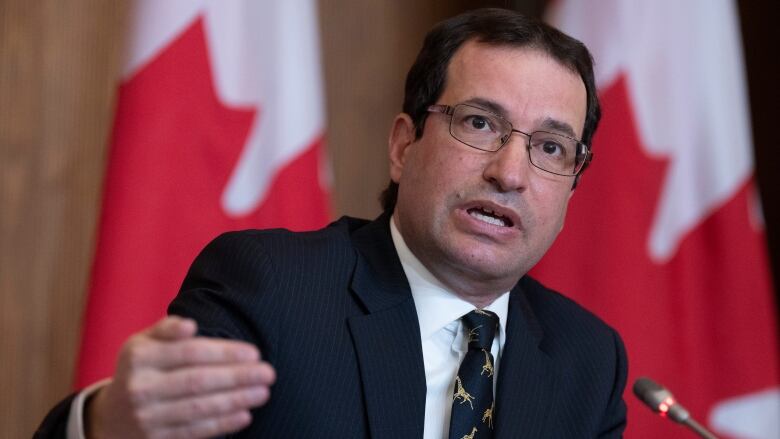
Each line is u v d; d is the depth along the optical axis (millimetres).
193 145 6727
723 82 7941
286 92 7059
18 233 7621
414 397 4004
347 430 3846
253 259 4004
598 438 4684
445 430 4160
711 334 7750
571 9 7875
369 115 8984
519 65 4320
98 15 7945
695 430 4504
